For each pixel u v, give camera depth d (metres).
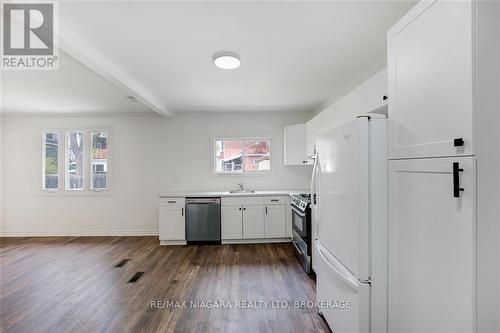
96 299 2.52
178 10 1.70
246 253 3.88
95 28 1.91
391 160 1.43
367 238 1.47
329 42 2.18
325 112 3.43
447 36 1.01
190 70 2.78
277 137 5.02
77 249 4.12
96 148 5.02
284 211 4.41
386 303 1.48
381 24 1.90
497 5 0.93
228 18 1.80
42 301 2.50
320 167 2.22
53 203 4.97
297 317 2.20
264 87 3.41
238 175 5.03
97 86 3.33
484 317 0.92
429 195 1.13
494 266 0.93
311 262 3.05
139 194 5.00
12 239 4.74
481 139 0.92
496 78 0.93
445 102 1.03
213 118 5.00
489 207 0.92
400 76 1.34
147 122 5.00
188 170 5.02
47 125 4.99
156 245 4.33
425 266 1.16
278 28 1.94
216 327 2.07
